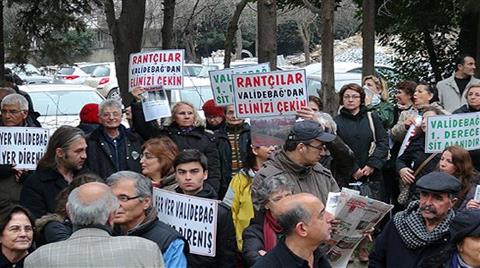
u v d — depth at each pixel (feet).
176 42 86.48
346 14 143.02
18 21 47.50
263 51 33.65
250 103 24.13
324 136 19.75
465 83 38.27
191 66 88.12
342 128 30.40
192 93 58.08
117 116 26.53
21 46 47.78
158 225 17.28
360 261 30.04
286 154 19.97
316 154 19.75
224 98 27.99
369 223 19.44
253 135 23.06
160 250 15.80
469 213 16.17
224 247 19.53
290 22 157.17
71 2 46.93
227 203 21.85
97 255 14.88
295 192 18.48
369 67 40.73
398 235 18.56
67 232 18.31
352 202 18.98
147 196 17.28
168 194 19.72
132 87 29.09
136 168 26.73
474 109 30.48
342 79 64.23
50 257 14.94
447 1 56.70
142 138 28.81
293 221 14.96
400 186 31.17
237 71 27.58
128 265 14.88
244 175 21.86
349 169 26.22
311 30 155.22
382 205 19.17
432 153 27.86
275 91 24.00
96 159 26.35
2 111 28.12
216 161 28.40
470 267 16.29
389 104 34.63
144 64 29.01
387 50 93.56
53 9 46.47
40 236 18.65
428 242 18.08
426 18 57.31
